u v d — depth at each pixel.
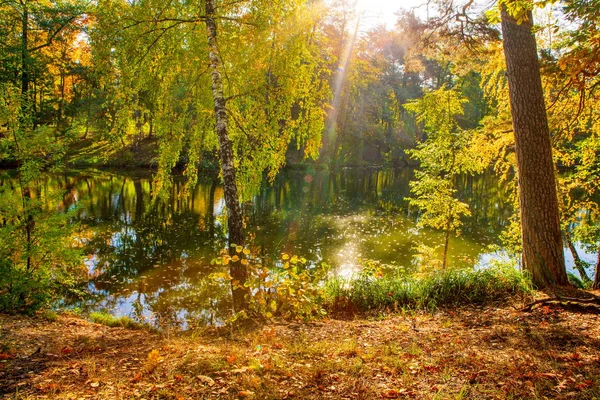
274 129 6.84
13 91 6.80
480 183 31.30
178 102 6.73
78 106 14.45
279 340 4.84
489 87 9.73
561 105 8.35
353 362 3.86
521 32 6.66
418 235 14.38
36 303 6.47
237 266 6.54
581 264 9.55
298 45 6.57
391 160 44.50
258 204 20.08
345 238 13.80
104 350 4.57
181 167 31.00
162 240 12.95
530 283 6.62
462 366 3.73
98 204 18.84
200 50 6.51
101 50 5.91
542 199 6.63
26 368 3.75
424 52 9.75
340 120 34.03
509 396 2.99
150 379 3.38
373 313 6.77
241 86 6.88
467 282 7.12
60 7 14.43
